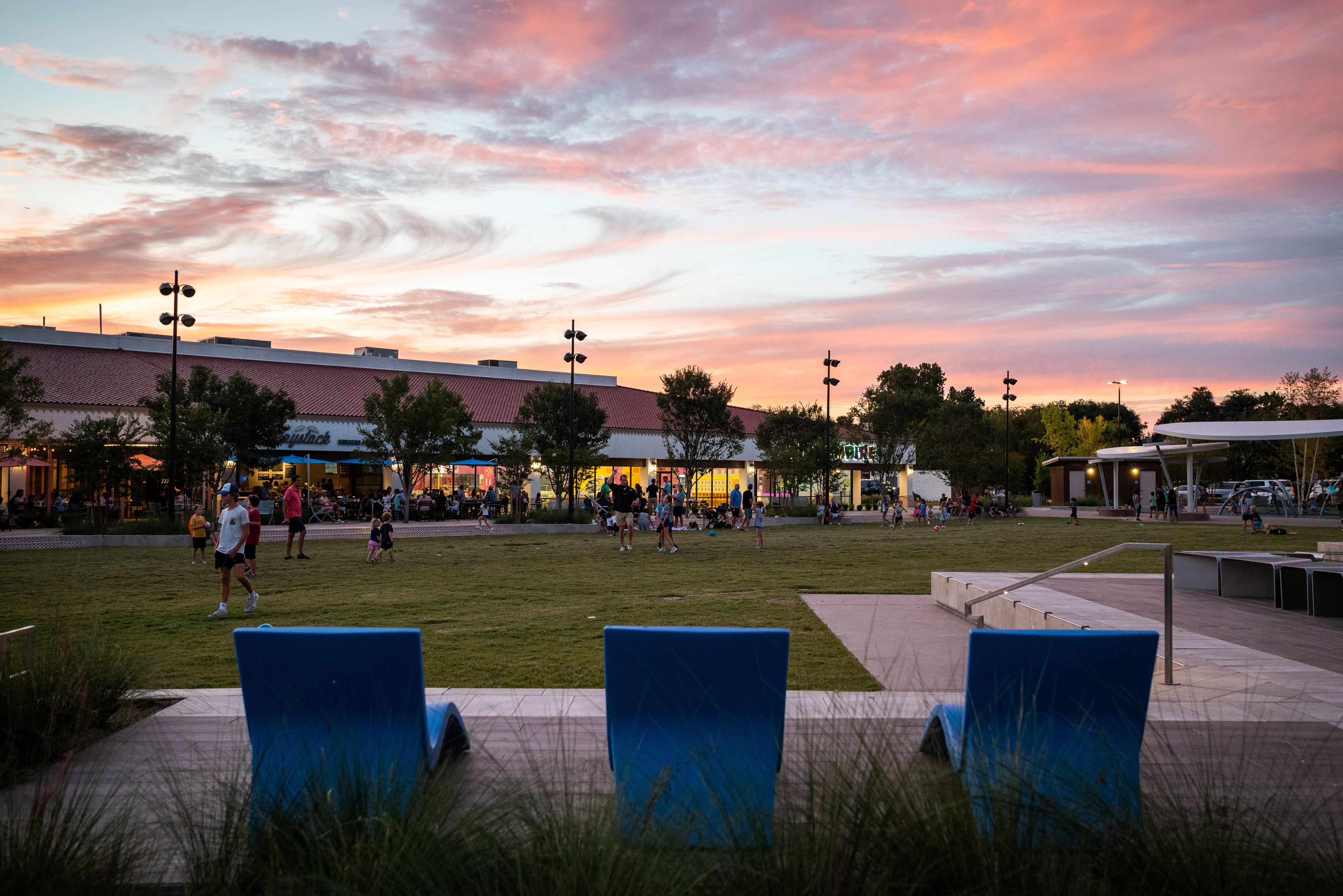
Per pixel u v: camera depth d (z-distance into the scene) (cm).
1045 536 2830
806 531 3138
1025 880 290
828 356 3934
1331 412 4784
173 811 397
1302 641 872
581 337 3406
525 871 289
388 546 1816
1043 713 377
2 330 4059
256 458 3588
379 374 4969
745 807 314
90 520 2753
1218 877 294
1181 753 503
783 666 377
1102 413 10006
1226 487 5434
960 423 5225
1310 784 448
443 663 788
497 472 3669
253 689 391
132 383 3859
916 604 1170
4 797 432
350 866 286
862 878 291
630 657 379
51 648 618
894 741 382
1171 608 698
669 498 2186
